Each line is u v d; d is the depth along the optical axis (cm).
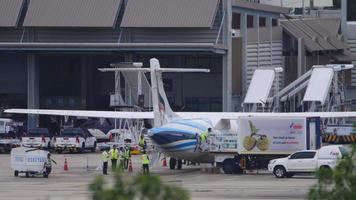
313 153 19450
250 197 15125
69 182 19175
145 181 5125
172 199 5128
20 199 15050
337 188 6181
